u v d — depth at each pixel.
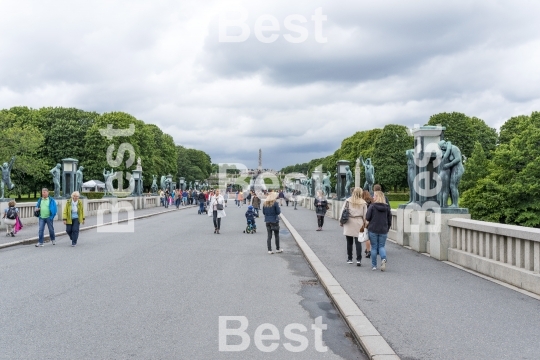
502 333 6.62
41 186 65.88
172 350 6.16
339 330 7.16
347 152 97.88
